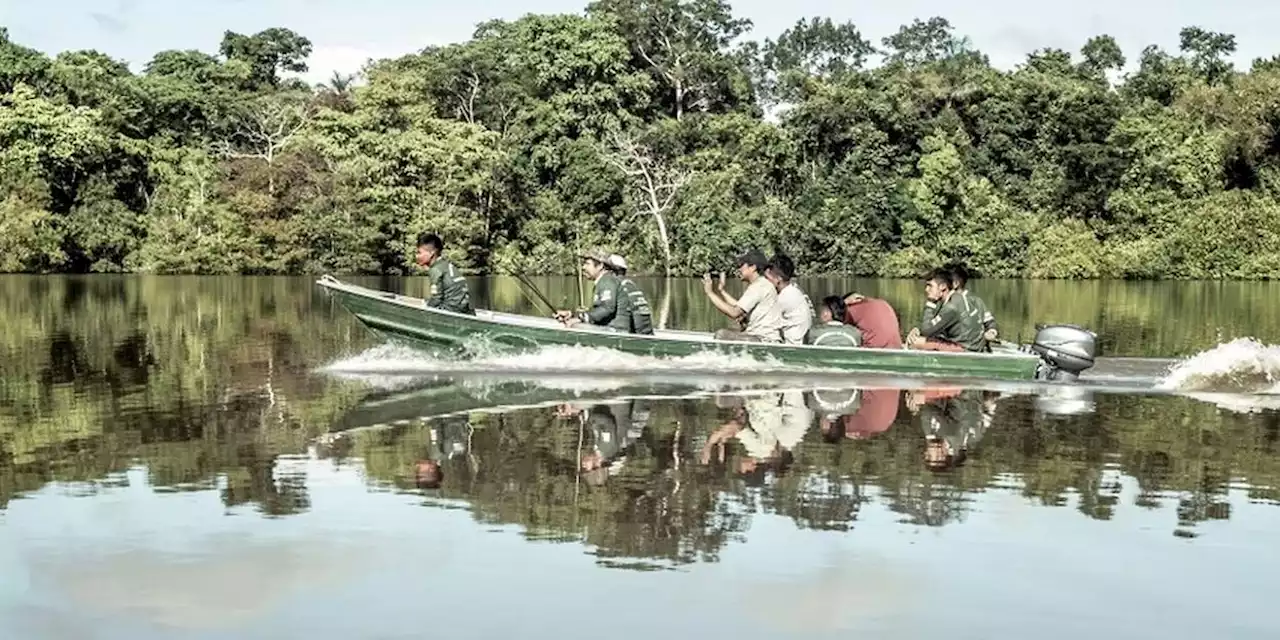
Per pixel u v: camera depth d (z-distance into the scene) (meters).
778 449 8.64
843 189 51.16
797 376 13.09
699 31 65.25
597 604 5.32
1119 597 5.47
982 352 13.21
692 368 13.41
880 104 53.84
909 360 13.05
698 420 9.95
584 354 13.56
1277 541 6.33
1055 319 24.41
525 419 10.00
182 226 47.16
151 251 46.97
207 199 49.19
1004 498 7.20
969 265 50.16
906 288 39.88
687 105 65.25
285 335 18.47
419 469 7.92
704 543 6.22
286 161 48.59
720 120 54.91
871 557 6.00
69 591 5.49
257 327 20.09
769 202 50.41
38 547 6.13
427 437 9.10
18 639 4.95
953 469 7.99
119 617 5.19
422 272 49.44
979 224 50.53
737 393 11.74
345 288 14.33
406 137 50.56
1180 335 20.17
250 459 8.27
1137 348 17.72
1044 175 54.41
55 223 46.88
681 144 54.34
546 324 14.26
